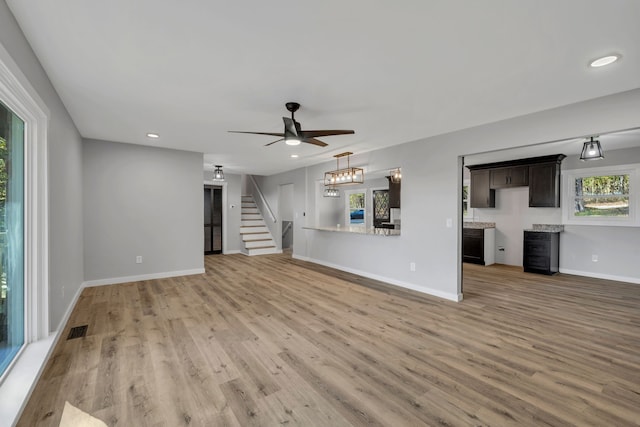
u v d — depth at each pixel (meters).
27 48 1.98
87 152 4.65
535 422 1.76
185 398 1.98
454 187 4.14
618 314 3.55
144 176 5.16
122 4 1.63
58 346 2.69
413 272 4.70
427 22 1.79
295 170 7.70
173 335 2.95
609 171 5.32
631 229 5.12
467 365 2.40
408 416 1.82
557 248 5.85
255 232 8.96
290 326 3.18
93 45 2.04
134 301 4.02
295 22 1.79
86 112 3.38
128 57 2.20
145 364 2.40
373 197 9.18
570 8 1.65
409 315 3.52
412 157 4.70
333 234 6.46
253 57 2.20
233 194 8.64
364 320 3.36
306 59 2.23
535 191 5.96
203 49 2.09
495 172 6.58
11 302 2.31
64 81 2.59
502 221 6.75
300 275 5.68
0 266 2.09
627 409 1.87
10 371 2.11
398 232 5.20
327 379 2.21
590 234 5.54
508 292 4.51
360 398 1.99
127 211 5.02
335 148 5.25
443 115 3.44
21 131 2.39
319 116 3.48
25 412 1.82
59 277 2.98
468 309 3.74
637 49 2.06
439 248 4.32
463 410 1.87
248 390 2.07
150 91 2.81
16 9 1.67
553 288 4.72
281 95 2.89
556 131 3.18
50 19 1.76
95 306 3.81
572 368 2.35
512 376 2.24
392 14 1.72
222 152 5.64
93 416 1.80
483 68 2.36
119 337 2.89
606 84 2.62
